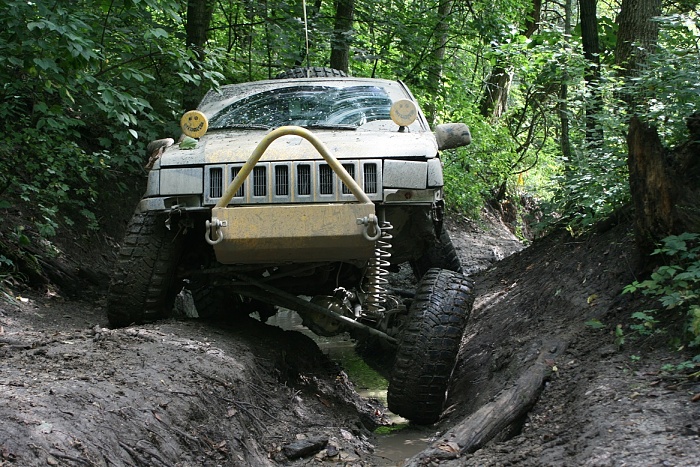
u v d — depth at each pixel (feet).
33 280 25.40
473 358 22.22
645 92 23.40
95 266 28.89
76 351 16.42
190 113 19.33
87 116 32.86
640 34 26.99
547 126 56.03
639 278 19.21
